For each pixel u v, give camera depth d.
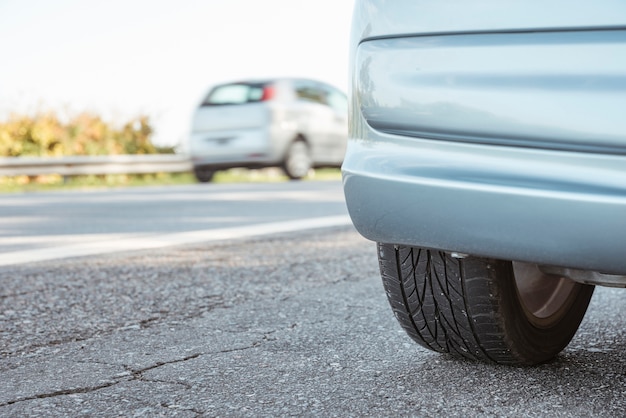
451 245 2.01
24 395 2.27
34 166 12.83
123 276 4.07
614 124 1.78
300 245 5.08
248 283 3.87
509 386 2.28
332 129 14.11
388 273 2.37
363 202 2.11
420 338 2.46
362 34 2.14
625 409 2.10
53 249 5.03
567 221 1.83
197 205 8.15
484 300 2.27
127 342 2.83
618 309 3.22
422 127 2.01
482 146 1.94
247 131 13.09
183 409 2.12
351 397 2.20
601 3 1.80
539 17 1.86
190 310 3.32
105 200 9.02
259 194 9.63
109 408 2.14
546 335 2.45
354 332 2.91
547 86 1.85
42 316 3.24
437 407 2.12
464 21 1.96
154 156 14.39
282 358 2.59
